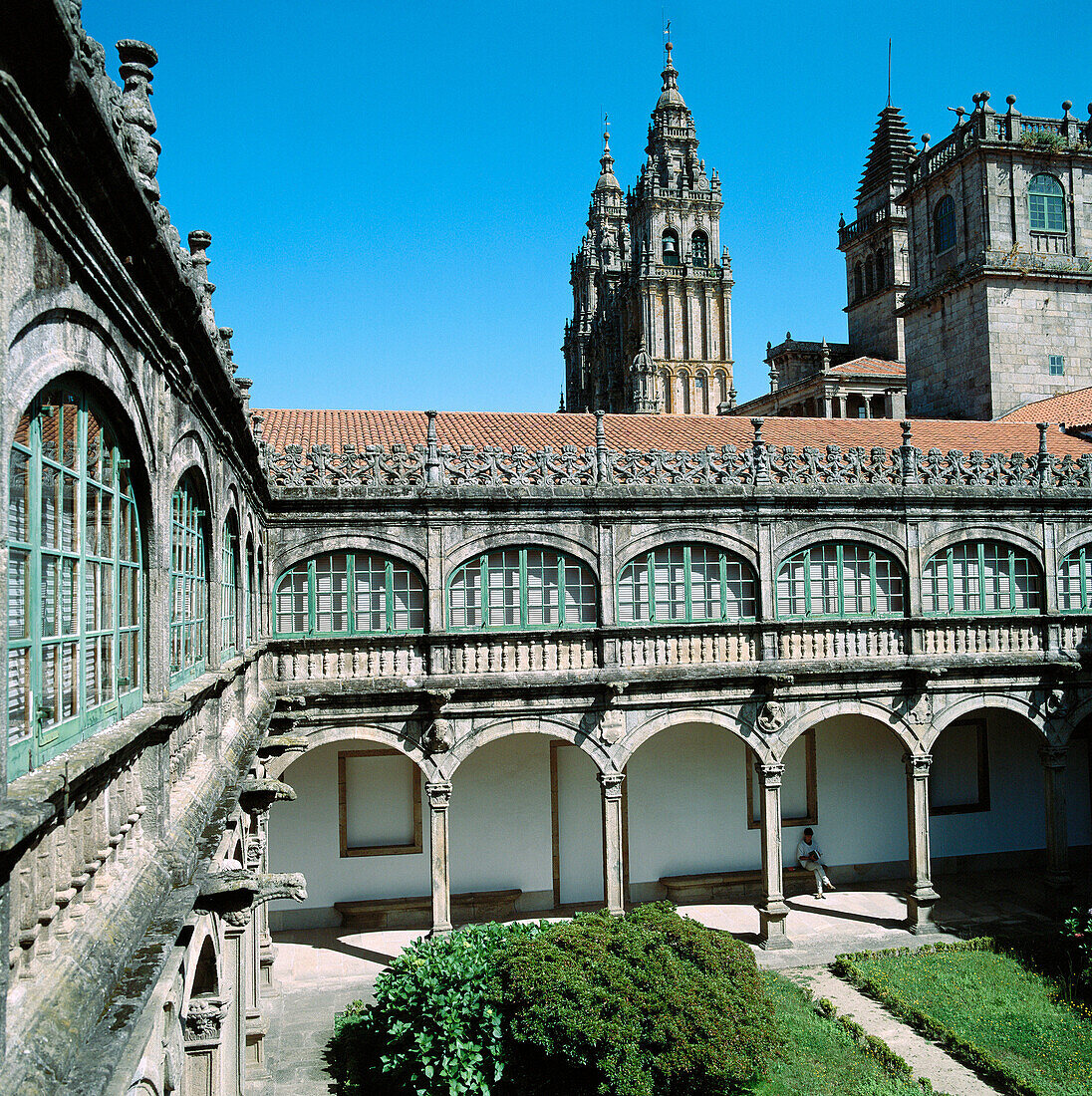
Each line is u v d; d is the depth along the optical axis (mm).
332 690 23812
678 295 77188
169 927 7410
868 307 60312
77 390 6777
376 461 24609
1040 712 27938
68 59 4961
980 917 27203
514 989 15562
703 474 26141
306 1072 18516
